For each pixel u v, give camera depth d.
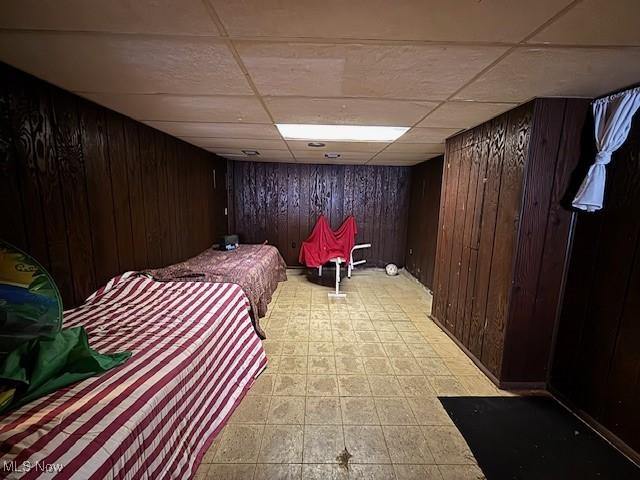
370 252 5.36
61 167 1.72
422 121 2.27
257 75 1.45
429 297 4.01
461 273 2.63
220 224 4.64
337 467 1.45
